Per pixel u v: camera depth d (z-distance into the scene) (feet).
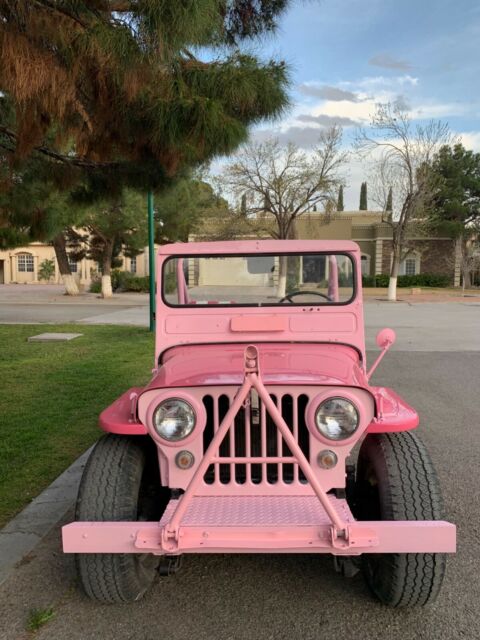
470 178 129.18
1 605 9.73
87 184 25.80
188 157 18.10
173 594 10.08
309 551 8.07
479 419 21.42
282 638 8.84
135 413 9.39
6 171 23.54
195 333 11.98
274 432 9.22
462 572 10.64
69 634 8.98
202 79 16.42
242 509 8.55
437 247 133.28
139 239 90.07
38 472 15.37
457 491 14.51
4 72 12.39
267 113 17.88
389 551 8.02
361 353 11.76
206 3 12.66
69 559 11.14
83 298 102.22
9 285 162.91
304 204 95.76
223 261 12.31
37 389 25.29
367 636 8.87
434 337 46.75
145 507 10.23
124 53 12.79
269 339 11.79
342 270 12.12
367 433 9.64
